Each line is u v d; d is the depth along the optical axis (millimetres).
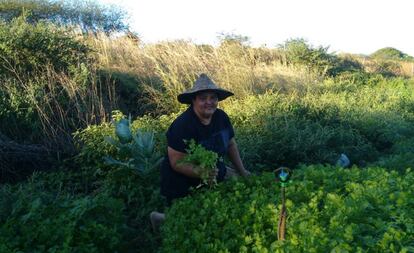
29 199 4953
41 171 6613
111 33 12242
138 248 4609
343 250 2324
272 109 8227
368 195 3078
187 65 10477
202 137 4461
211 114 4457
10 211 4586
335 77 15539
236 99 9234
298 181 3736
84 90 7984
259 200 3449
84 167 6418
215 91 4406
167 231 3568
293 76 11812
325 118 8727
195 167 4207
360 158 7840
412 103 11305
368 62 22703
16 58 8164
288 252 2584
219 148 4586
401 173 5668
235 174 5055
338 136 7930
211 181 4055
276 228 3039
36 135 7285
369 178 3717
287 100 9023
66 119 7621
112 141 5895
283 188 2875
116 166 5918
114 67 9945
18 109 7270
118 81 9344
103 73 9242
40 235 3902
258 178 4062
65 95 8031
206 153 3936
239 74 10383
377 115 9320
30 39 8328
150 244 4609
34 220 4137
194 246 3184
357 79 15859
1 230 3924
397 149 7430
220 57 11016
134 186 5578
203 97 4395
